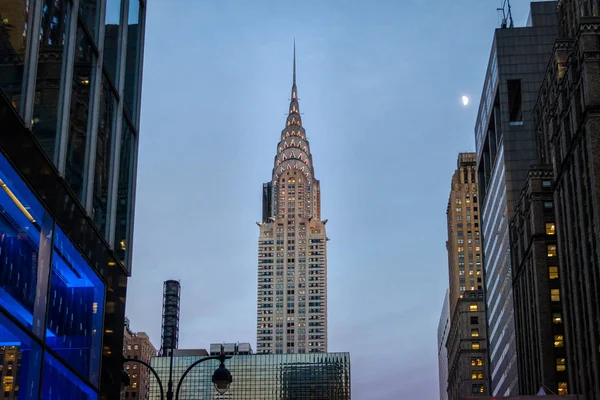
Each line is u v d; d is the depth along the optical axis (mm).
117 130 50750
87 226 44875
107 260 48469
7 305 34844
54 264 40125
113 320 49312
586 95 117688
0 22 33938
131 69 54906
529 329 161375
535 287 155375
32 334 37344
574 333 129500
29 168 37031
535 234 157125
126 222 52938
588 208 118062
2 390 34125
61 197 41000
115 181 50031
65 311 41500
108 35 49500
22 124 36094
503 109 187875
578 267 125250
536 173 159750
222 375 46812
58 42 40688
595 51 118938
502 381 194250
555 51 144500
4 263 34688
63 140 41000
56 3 40406
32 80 37000
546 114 156500
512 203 181750
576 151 123938
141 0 57875
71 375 42219
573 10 151375
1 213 34438
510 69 189250
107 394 47719
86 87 44906
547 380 148000
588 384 120375
